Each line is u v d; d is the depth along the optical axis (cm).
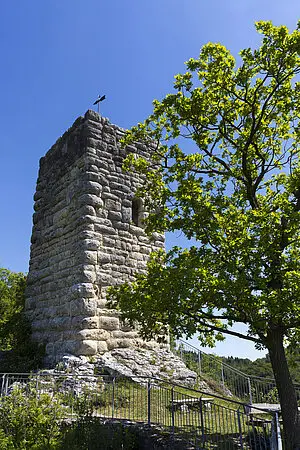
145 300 880
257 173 1061
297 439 796
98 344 1239
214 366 1535
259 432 839
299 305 789
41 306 1473
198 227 873
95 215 1366
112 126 1515
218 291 816
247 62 912
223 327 906
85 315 1242
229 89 973
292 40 864
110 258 1362
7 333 1513
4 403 812
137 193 1078
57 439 764
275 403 1271
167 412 977
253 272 795
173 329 873
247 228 829
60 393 914
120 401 1023
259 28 902
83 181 1395
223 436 817
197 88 969
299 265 808
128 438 793
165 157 1038
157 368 1278
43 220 1603
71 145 1523
